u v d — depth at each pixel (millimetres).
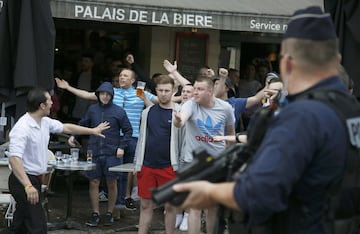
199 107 7402
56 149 11078
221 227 3223
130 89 10031
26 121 6773
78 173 11633
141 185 7801
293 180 2744
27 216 6875
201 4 10477
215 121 7379
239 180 2801
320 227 2887
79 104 11852
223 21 10398
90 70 12039
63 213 9844
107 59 12484
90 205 10477
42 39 7473
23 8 7406
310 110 2838
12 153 6695
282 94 3383
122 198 9727
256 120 3082
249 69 12656
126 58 10922
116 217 9633
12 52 7465
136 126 9977
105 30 12250
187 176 3010
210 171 3033
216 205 3020
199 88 7277
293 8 11219
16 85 7312
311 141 2785
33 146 6789
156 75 10797
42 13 7465
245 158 3035
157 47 12039
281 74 3080
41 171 6902
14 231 6980
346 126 2891
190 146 7418
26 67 7309
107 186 9820
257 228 2934
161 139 7648
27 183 6676
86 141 11242
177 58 12156
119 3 9719
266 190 2703
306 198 2883
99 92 9242
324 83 2992
